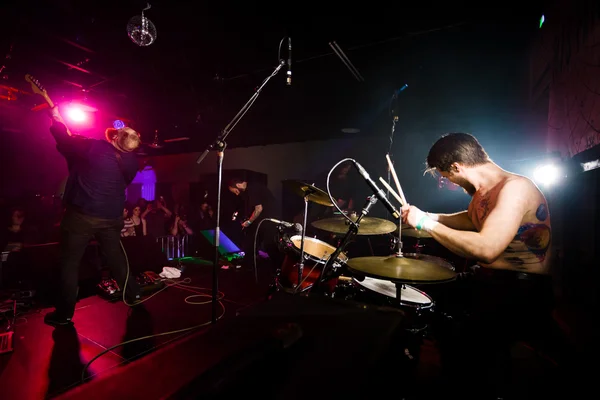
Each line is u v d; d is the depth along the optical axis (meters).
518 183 1.37
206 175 8.13
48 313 2.80
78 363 2.13
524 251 1.37
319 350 0.74
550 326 1.39
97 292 3.51
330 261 2.03
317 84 4.94
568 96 2.49
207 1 3.31
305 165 7.23
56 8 3.47
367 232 2.72
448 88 4.21
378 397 0.73
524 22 3.36
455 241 1.36
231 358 0.66
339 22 3.54
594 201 1.95
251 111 5.65
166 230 6.97
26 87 5.37
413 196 5.65
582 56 2.20
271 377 0.65
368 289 2.15
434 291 3.26
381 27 3.58
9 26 3.70
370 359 0.72
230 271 4.82
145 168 9.58
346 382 0.66
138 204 7.04
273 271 4.80
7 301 3.12
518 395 1.36
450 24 3.46
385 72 4.38
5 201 7.11
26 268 3.53
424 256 3.12
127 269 3.18
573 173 2.23
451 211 4.65
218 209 2.26
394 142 6.01
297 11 3.40
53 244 3.77
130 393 0.58
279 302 0.98
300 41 3.95
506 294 1.38
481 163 1.51
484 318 1.44
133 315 2.97
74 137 2.73
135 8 3.46
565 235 2.36
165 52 4.38
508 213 1.30
